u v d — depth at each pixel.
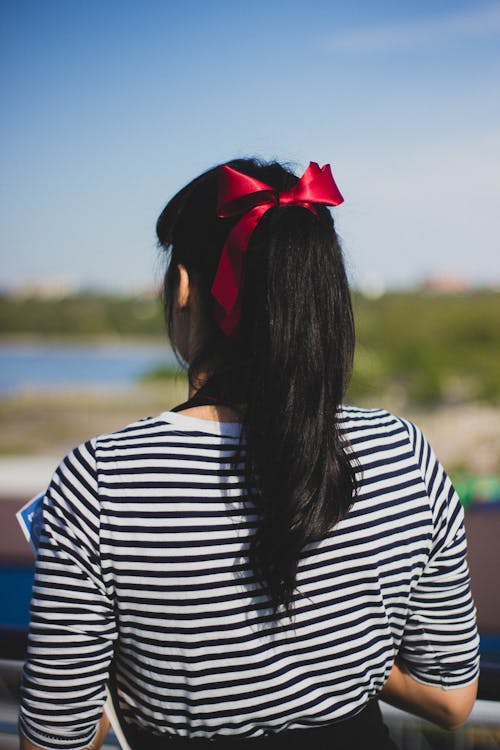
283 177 0.84
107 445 0.78
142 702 0.79
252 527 0.75
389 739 0.88
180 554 0.74
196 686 0.76
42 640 0.75
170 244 0.88
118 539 0.74
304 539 0.74
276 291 0.75
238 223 0.78
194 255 0.84
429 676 0.90
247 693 0.76
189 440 0.77
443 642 0.88
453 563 0.85
